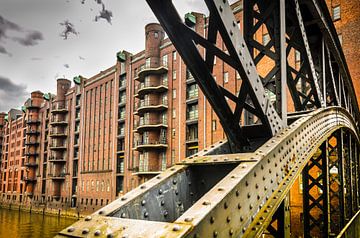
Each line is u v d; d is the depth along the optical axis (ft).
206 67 9.11
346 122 20.67
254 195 7.20
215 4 7.29
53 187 180.55
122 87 142.72
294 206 63.93
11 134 264.52
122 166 137.28
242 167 7.36
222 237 5.88
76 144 173.27
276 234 8.48
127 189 128.16
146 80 122.21
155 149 116.47
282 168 8.79
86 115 166.91
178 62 114.83
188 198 8.40
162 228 5.14
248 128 10.38
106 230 5.35
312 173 62.13
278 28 10.59
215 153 9.89
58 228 127.65
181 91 111.86
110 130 146.41
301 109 14.90
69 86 192.44
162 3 7.94
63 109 183.73
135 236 5.02
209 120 99.25
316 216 58.95
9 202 244.22
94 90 163.73
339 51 21.44
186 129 108.06
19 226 134.21
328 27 17.93
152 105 118.62
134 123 132.16
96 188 147.95
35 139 218.18
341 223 19.69
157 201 7.47
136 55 137.39
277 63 10.51
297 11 13.41
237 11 87.20
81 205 156.25
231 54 8.07
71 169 171.01
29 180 211.61
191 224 5.16
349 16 68.08
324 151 14.38
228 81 94.27
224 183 6.64
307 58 14.37
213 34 8.46
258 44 10.61
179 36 8.63
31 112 220.64
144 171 116.37
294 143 9.94
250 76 8.54
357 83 64.34
